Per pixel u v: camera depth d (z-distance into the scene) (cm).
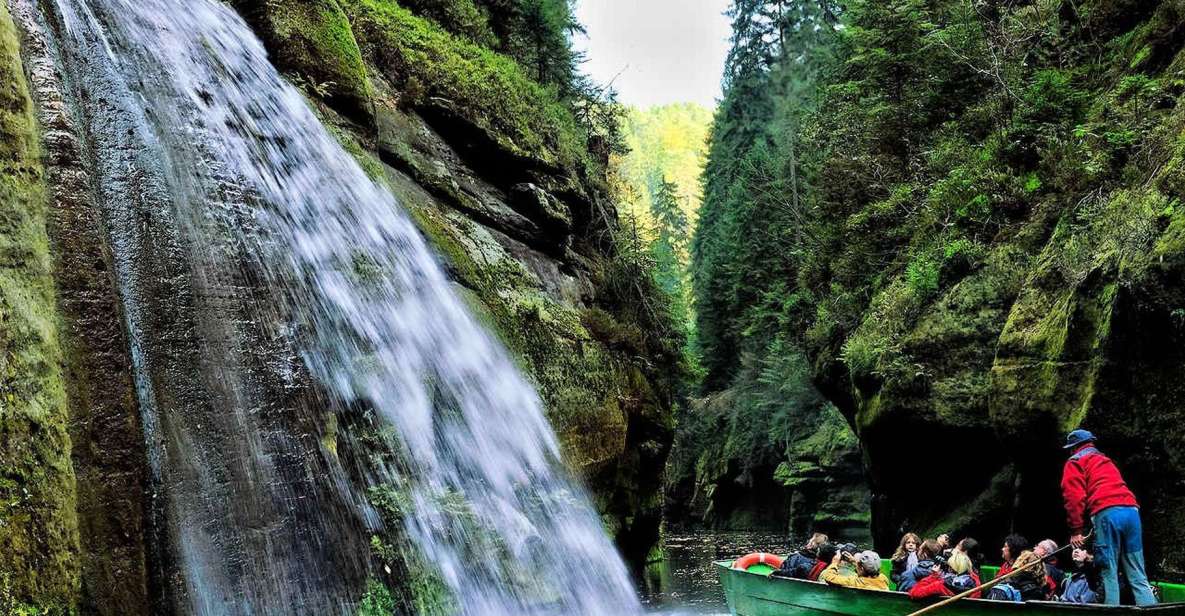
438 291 1152
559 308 1539
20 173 582
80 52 734
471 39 1839
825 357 1777
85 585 524
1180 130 931
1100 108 1180
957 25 1560
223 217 805
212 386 683
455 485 973
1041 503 1056
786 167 3378
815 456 3147
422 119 1462
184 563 593
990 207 1288
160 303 680
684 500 4409
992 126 1441
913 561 914
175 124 815
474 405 1092
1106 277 911
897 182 1661
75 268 605
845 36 1977
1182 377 833
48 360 546
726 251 4009
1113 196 996
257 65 1055
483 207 1485
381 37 1447
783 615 902
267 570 650
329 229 979
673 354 2080
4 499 476
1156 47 1150
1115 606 649
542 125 1766
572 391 1404
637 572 1792
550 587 1040
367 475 820
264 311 787
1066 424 946
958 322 1234
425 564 816
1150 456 864
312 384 793
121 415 589
